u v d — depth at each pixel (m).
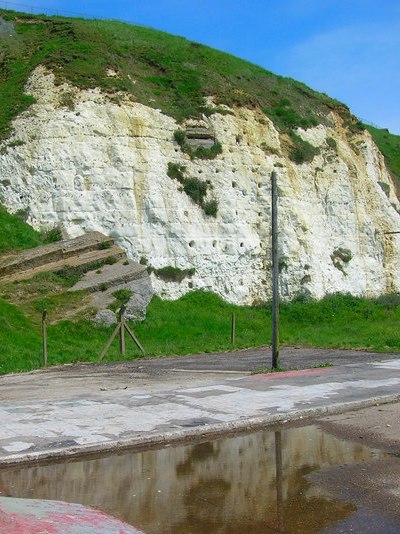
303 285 33.19
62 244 27.14
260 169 34.12
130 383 13.66
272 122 37.16
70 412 10.06
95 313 23.19
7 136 30.34
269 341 25.05
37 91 32.03
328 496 6.50
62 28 38.44
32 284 23.97
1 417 9.66
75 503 6.30
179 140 32.59
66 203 29.27
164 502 6.39
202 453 8.15
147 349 21.58
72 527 5.45
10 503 5.98
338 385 12.90
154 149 31.64
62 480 7.05
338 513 6.01
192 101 35.22
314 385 12.91
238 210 32.69
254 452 8.21
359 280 36.53
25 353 18.94
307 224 34.59
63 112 30.88
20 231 27.78
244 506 6.26
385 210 40.53
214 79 37.88
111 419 9.51
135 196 30.31
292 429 9.47
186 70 37.94
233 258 31.70
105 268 26.14
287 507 6.20
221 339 25.19
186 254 30.48
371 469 7.41
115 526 5.61
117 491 6.71
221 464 7.68
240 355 20.59
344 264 36.34
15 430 8.77
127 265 26.56
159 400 11.16
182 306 28.61
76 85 32.12
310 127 39.34
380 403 11.38
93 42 37.00
